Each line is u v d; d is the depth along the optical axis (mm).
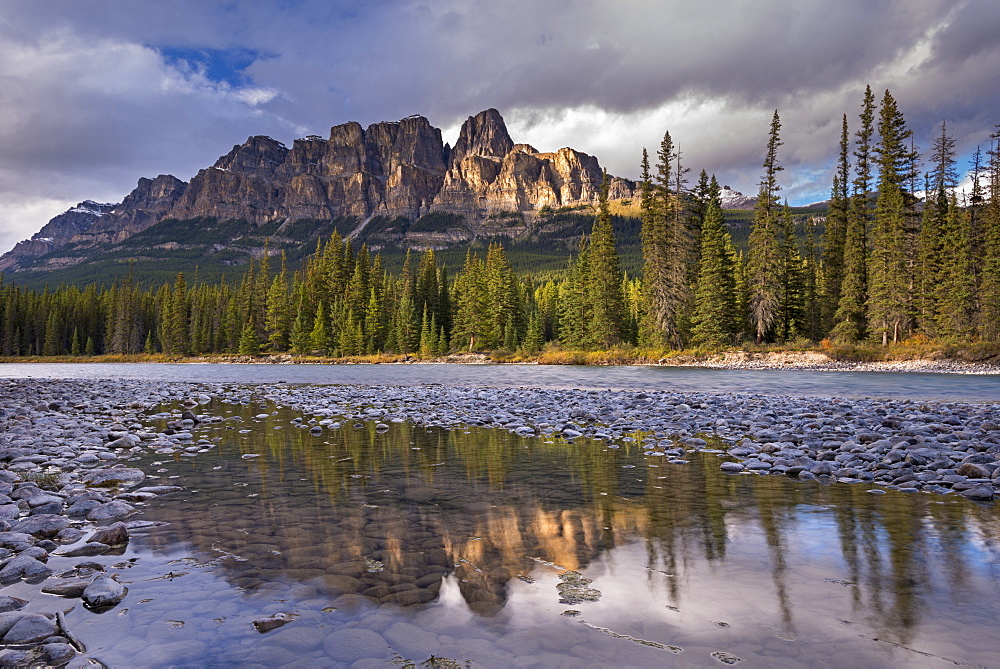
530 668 3268
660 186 58750
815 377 35438
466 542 5762
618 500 7492
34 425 14688
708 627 3818
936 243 50656
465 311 83562
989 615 3967
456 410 19203
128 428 15062
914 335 50344
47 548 5719
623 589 4516
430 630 3814
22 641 3656
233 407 21609
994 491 7695
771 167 54875
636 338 74688
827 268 59969
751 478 8875
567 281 73750
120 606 4254
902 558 5203
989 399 21531
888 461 9523
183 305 103812
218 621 3982
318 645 3609
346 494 7906
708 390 27031
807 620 3906
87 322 116438
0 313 109188
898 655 3389
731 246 62344
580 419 16438
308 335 91375
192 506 7270
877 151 53344
